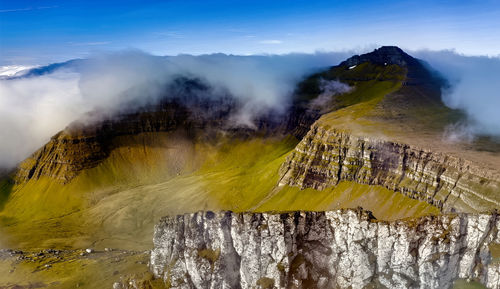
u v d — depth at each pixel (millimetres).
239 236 170125
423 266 151000
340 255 162750
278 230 165250
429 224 154250
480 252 149875
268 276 165250
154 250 186500
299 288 160500
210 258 172625
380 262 157125
